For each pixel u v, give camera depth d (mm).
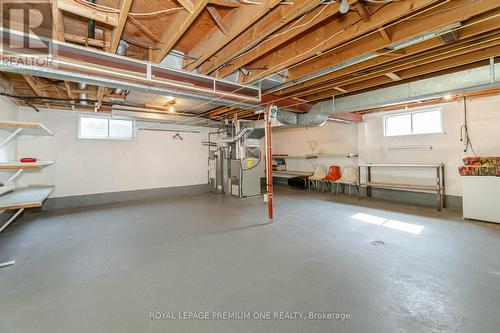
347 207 5055
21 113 4895
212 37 2441
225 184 7137
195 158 7348
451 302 1786
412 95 3355
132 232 3568
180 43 2703
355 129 6500
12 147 4461
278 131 8891
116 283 2141
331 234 3377
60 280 2195
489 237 3139
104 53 2270
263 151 9148
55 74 2178
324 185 7297
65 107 5160
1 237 3365
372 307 1753
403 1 1728
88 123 5727
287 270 2346
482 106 4402
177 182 7008
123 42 2457
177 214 4656
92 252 2830
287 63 2615
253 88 3365
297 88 3547
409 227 3619
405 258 2555
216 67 2775
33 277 2250
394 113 5656
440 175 4926
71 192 5445
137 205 5547
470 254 2623
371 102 3822
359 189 5746
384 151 5852
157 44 2525
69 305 1826
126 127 6246
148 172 6520
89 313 1732
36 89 3770
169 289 2039
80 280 2195
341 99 4266
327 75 3141
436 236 3205
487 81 2721
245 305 1811
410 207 4961
